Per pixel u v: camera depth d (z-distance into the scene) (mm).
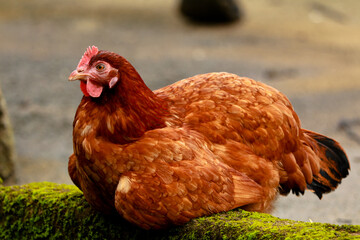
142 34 25766
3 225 6793
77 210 6312
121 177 5309
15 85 18250
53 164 12508
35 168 12227
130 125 5422
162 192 5219
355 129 14281
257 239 4938
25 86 18203
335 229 4957
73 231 6301
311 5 32656
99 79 5375
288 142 6312
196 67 20141
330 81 18766
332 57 22484
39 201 6582
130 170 5309
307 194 10516
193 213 5340
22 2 31641
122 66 5457
